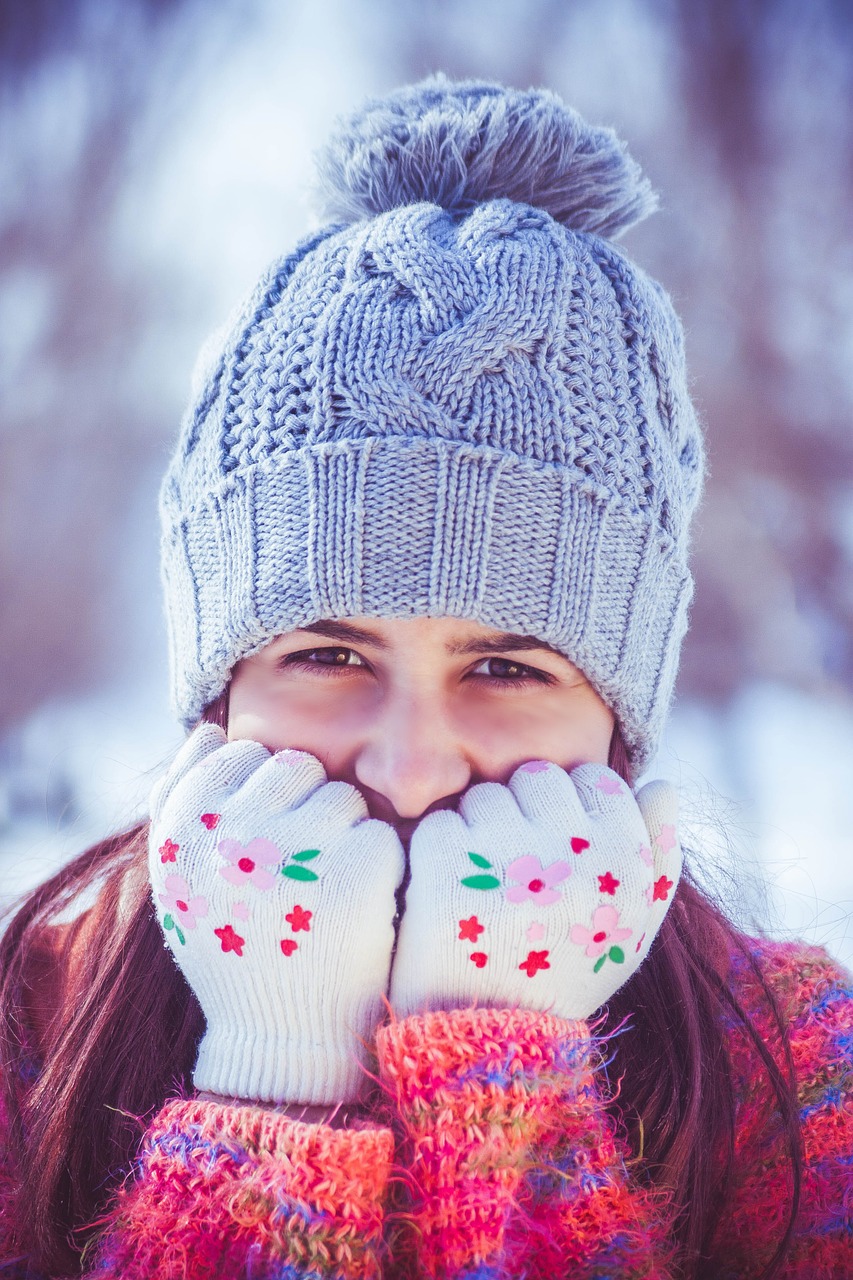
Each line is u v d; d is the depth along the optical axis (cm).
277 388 134
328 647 136
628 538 138
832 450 778
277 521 132
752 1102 142
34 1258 133
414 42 1018
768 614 676
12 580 713
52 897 168
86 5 944
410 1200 111
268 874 126
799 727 559
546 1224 111
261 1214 106
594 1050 125
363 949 126
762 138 923
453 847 129
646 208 161
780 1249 130
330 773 137
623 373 139
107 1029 142
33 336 839
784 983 152
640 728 148
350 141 156
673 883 140
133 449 810
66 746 513
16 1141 140
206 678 143
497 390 130
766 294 857
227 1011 127
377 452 128
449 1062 113
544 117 149
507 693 137
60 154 909
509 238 137
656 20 974
